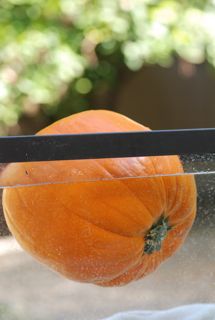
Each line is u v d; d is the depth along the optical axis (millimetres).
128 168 1034
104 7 4570
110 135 965
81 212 1023
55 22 4582
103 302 1067
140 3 4574
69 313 1056
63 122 1085
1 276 1038
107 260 1046
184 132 986
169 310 1088
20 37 4402
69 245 1030
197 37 4688
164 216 1068
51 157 955
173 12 4594
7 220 1028
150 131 976
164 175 1046
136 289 1079
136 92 6059
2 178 992
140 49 4656
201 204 1082
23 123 5320
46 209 1022
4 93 4527
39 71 4637
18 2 4406
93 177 1021
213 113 6215
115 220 1033
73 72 4703
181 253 1089
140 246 1061
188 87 6184
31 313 1046
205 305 1089
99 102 5852
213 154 1008
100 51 5211
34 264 1044
